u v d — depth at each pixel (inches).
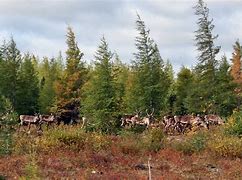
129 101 2153.1
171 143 1080.8
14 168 768.3
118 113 1683.1
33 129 1354.6
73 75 2218.3
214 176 779.4
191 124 1461.6
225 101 2102.6
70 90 2208.4
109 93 1749.5
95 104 1722.4
